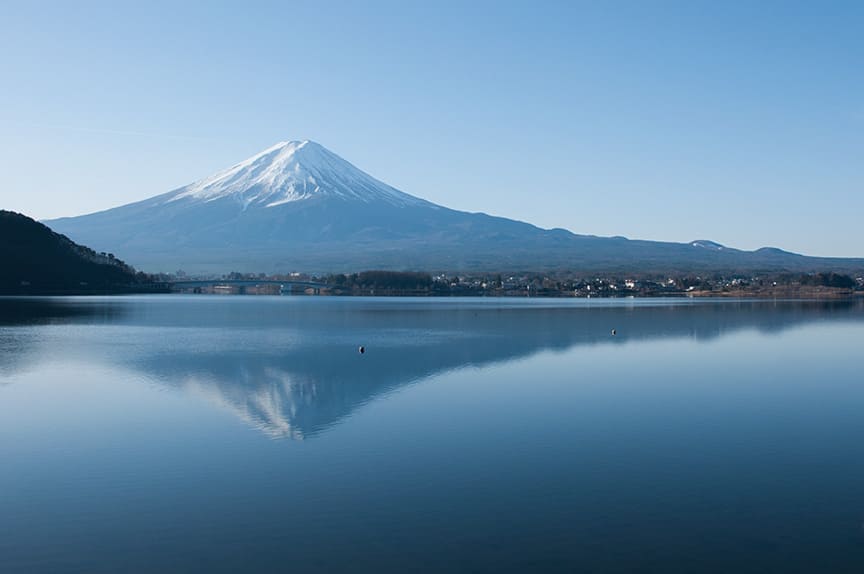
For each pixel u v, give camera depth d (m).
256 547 19.11
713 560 18.38
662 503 22.08
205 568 18.03
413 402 37.91
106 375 47.44
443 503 22.09
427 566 18.06
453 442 29.22
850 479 24.47
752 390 42.03
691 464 26.12
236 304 177.38
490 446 28.58
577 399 38.88
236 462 26.44
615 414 34.78
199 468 25.72
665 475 24.80
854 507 21.78
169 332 83.56
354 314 128.00
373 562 18.30
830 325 97.19
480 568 17.97
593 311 141.88
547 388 42.50
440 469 25.45
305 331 85.94
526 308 157.25
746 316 121.19
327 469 25.50
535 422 32.94
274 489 23.39
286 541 19.45
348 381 45.06
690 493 22.98
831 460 26.75
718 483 23.98
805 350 64.75
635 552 18.78
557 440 29.59
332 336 78.75
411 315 125.38
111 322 100.00
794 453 27.73
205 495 22.89
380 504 22.05
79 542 19.48
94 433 30.84
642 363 54.53
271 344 69.44
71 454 27.59
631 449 28.17
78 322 99.12
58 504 22.19
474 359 56.81
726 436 30.39
